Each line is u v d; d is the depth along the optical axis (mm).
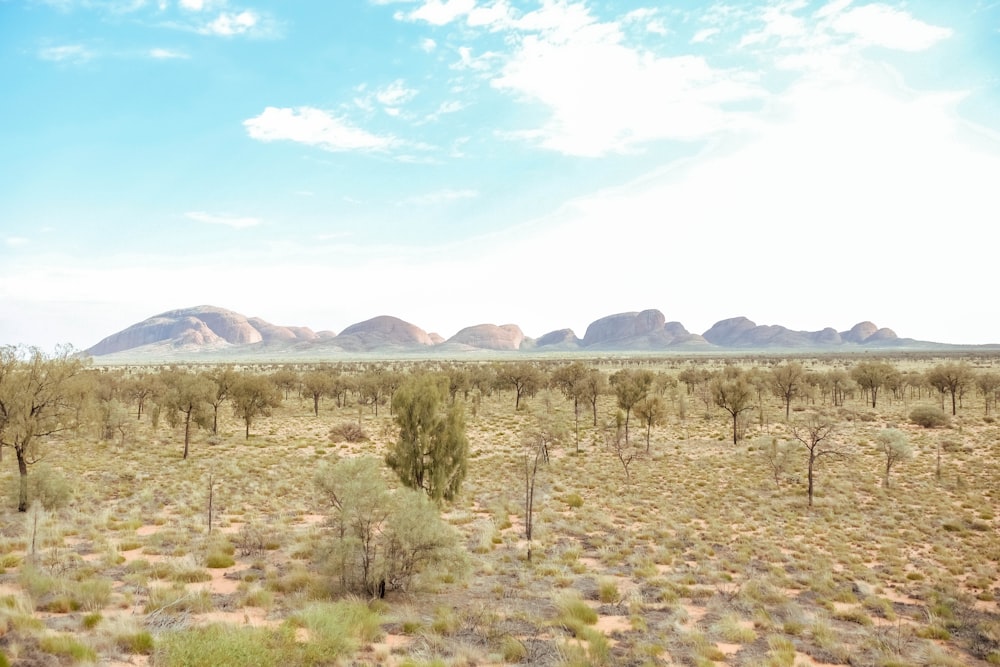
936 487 37500
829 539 26219
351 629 13688
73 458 44719
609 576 20500
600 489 37500
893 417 73688
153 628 13297
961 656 14812
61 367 30891
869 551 24875
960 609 17875
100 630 12883
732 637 15094
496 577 20312
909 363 177375
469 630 14906
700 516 30625
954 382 75750
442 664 11883
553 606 17359
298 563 19922
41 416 30016
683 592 19000
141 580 17422
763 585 19672
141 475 37844
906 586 20422
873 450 51125
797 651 14461
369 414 85250
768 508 32156
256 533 23297
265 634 12211
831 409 82812
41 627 12852
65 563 18922
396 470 26156
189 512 28078
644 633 15312
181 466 41906
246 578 18375
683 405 78062
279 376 98750
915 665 13805
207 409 53219
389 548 18094
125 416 55375
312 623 13508
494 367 127312
